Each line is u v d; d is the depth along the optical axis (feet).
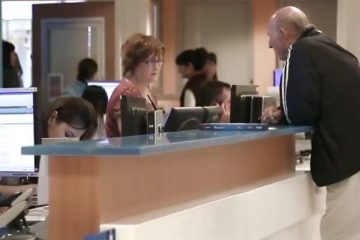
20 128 10.73
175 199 8.50
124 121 9.20
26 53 35.09
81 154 6.75
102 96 19.70
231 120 12.84
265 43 30.50
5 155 10.77
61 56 29.19
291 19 12.44
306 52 11.78
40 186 10.11
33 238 8.30
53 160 6.98
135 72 13.21
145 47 13.12
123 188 7.29
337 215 11.83
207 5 31.17
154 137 8.36
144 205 7.75
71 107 10.97
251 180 11.03
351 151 11.66
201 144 8.03
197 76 23.38
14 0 33.17
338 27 22.53
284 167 12.74
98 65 28.43
